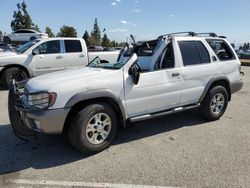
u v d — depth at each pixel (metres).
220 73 6.03
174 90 5.29
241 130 5.61
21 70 10.09
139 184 3.61
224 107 6.26
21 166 4.11
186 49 5.59
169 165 4.10
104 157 4.38
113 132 4.61
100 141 4.49
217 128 5.72
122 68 4.68
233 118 6.44
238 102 8.21
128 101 4.71
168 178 3.74
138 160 4.27
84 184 3.61
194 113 6.72
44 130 4.05
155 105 5.09
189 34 5.98
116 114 4.79
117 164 4.14
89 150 4.36
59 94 4.06
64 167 4.06
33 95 4.13
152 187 3.54
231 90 6.38
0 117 6.47
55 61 10.62
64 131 4.77
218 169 3.97
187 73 5.45
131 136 5.28
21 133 4.64
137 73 4.70
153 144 4.89
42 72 10.50
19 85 4.95
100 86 4.37
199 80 5.67
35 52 10.28
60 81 4.25
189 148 4.71
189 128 5.71
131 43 6.11
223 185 3.57
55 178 3.76
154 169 3.98
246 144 4.88
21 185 3.60
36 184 3.62
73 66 10.98
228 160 4.25
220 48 6.38
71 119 4.25
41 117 3.99
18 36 28.23
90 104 4.36
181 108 5.50
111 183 3.63
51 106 4.04
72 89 4.15
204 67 5.73
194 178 3.73
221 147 4.75
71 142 4.30
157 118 6.35
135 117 4.87
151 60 5.30
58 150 4.64
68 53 10.87
